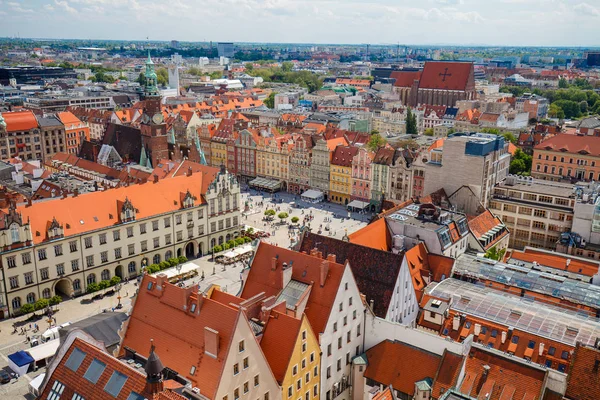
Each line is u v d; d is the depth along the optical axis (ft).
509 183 549.13
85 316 398.62
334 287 271.90
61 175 594.65
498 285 363.76
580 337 279.90
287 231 596.29
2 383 312.50
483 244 436.76
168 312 243.81
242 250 517.55
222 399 216.13
